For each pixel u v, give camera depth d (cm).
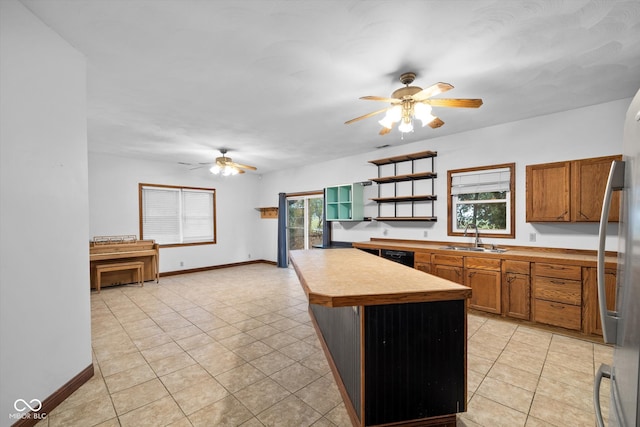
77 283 218
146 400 205
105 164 560
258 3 168
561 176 327
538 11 176
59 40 200
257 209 818
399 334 164
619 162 104
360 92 290
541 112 351
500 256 348
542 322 319
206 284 562
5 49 166
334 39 204
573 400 203
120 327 343
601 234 107
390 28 192
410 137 459
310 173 678
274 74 253
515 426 179
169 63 235
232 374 239
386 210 535
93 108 326
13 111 171
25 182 178
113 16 179
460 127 409
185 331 331
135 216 597
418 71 249
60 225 203
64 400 204
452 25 189
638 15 179
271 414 190
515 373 238
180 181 665
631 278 91
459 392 171
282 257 727
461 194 437
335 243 622
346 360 201
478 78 263
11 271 168
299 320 366
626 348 93
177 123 380
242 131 418
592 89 288
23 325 175
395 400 164
